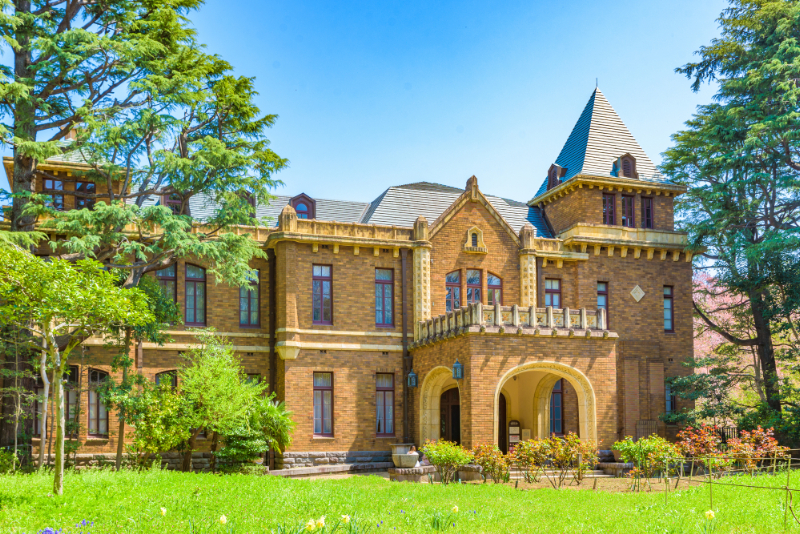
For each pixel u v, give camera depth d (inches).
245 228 1085.8
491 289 1146.7
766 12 1220.5
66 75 867.4
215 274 956.6
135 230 1008.9
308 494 565.0
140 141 882.1
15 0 882.1
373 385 1074.1
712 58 1344.7
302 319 1049.5
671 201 1272.1
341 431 1045.2
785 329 1186.6
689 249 1234.6
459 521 447.2
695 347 1681.8
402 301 1107.9
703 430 856.9
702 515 467.8
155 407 850.1
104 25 920.9
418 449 1042.7
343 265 1087.6
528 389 1131.9
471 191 1152.8
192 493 552.4
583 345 956.0
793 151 1238.9
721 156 1216.8
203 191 937.5
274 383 1061.8
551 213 1321.4
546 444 808.9
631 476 821.9
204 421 861.8
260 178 965.8
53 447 929.5
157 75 868.0
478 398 889.5
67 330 781.3
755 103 1198.9
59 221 800.3
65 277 525.3
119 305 548.1
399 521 444.1
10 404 853.2
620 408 1144.2
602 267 1200.8
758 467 807.7
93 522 395.9
